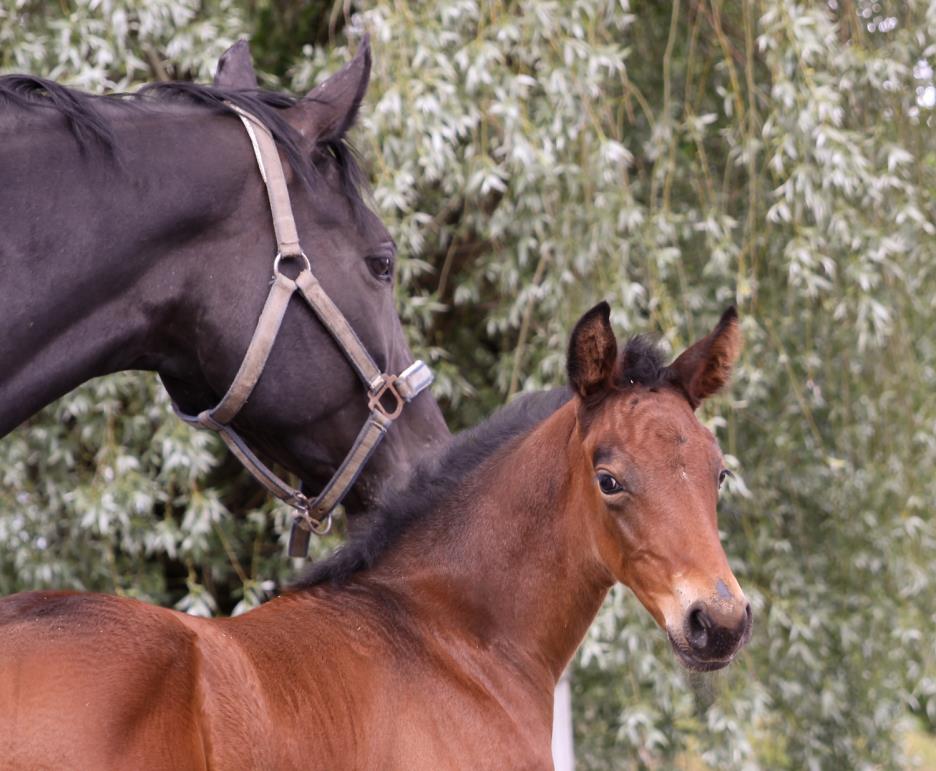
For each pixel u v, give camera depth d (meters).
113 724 3.17
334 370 4.69
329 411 4.73
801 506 10.08
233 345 4.49
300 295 4.58
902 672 10.27
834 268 9.09
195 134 4.48
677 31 9.87
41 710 3.14
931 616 9.81
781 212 8.20
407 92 7.68
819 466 9.62
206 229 4.46
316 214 4.67
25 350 4.13
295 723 3.64
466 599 4.42
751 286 8.62
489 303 9.59
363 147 8.05
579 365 4.22
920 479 9.69
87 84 7.48
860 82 8.82
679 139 9.70
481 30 8.00
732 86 8.89
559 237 8.37
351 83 4.91
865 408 9.67
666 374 4.30
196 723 3.36
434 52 7.86
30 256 4.11
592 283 8.53
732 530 9.71
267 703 3.60
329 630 4.05
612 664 8.46
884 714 10.03
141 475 7.71
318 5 9.97
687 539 3.94
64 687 3.19
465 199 8.76
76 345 4.27
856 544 9.76
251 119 4.61
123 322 4.36
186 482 7.98
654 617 4.07
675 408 4.16
